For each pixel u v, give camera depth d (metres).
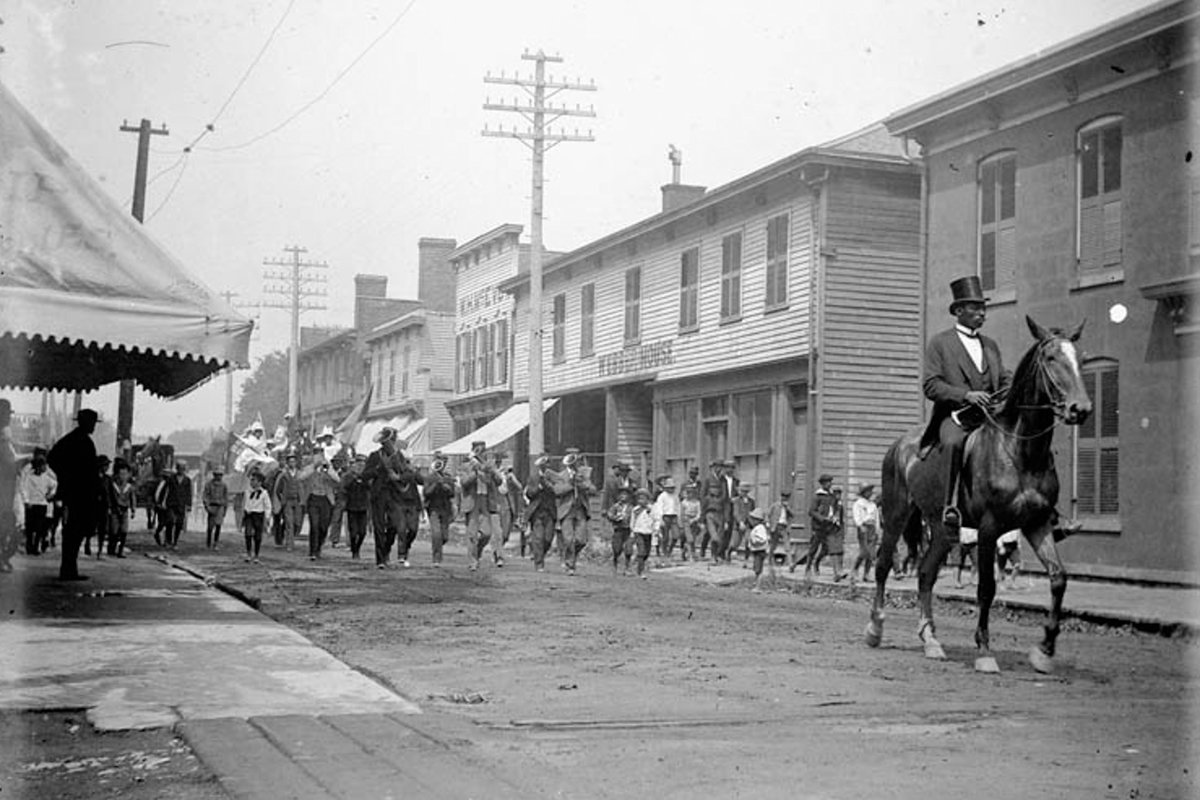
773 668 9.61
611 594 16.70
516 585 17.67
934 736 6.88
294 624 11.97
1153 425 18.58
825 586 19.56
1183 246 18.34
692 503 27.02
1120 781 5.78
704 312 30.88
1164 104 18.61
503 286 43.34
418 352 54.84
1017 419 9.66
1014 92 21.17
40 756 6.11
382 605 14.02
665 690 8.43
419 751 6.16
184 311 11.67
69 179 11.41
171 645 9.68
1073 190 20.27
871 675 9.30
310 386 73.00
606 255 36.03
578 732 6.88
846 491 25.92
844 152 25.86
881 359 26.41
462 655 10.07
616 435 35.12
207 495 26.11
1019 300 21.33
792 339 27.22
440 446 53.72
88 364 16.14
